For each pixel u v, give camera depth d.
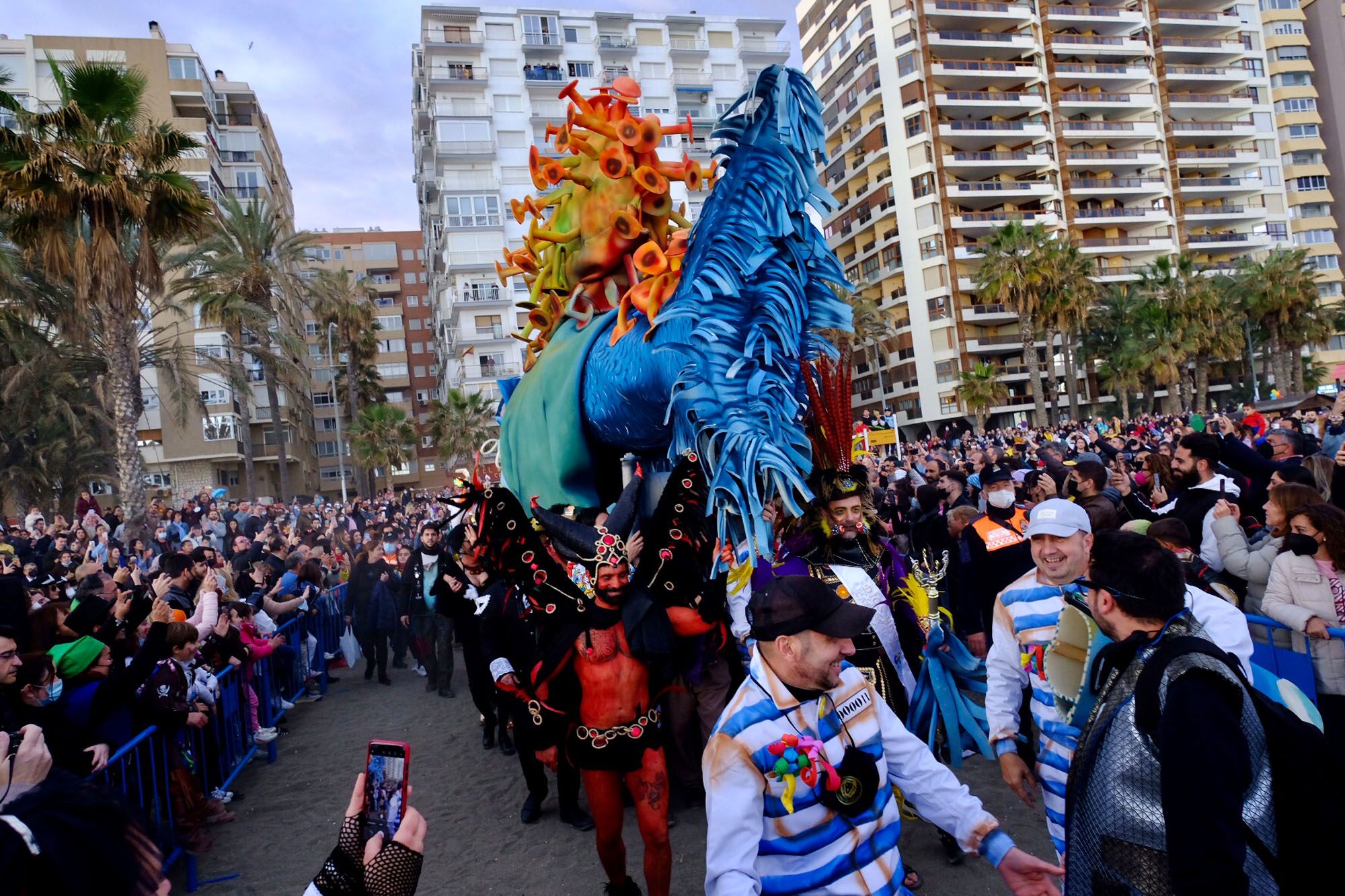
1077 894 2.25
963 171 56.28
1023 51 57.06
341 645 11.84
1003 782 5.05
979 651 5.53
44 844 1.31
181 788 5.15
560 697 3.68
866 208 59.22
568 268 7.11
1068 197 57.56
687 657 3.92
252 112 56.50
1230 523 5.16
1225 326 50.19
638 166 6.62
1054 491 6.67
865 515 4.50
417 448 74.56
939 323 54.38
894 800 2.32
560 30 51.91
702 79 53.94
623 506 3.96
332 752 7.53
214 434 43.56
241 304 28.72
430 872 4.80
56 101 44.12
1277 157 63.91
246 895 4.71
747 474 4.84
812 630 2.17
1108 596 2.28
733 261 5.43
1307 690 4.22
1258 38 64.38
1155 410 62.56
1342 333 61.44
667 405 5.73
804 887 2.15
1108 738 2.21
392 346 79.50
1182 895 1.84
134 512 18.02
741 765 2.16
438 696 9.46
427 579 9.41
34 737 1.99
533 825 5.34
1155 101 59.84
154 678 4.93
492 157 50.12
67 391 29.12
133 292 17.75
